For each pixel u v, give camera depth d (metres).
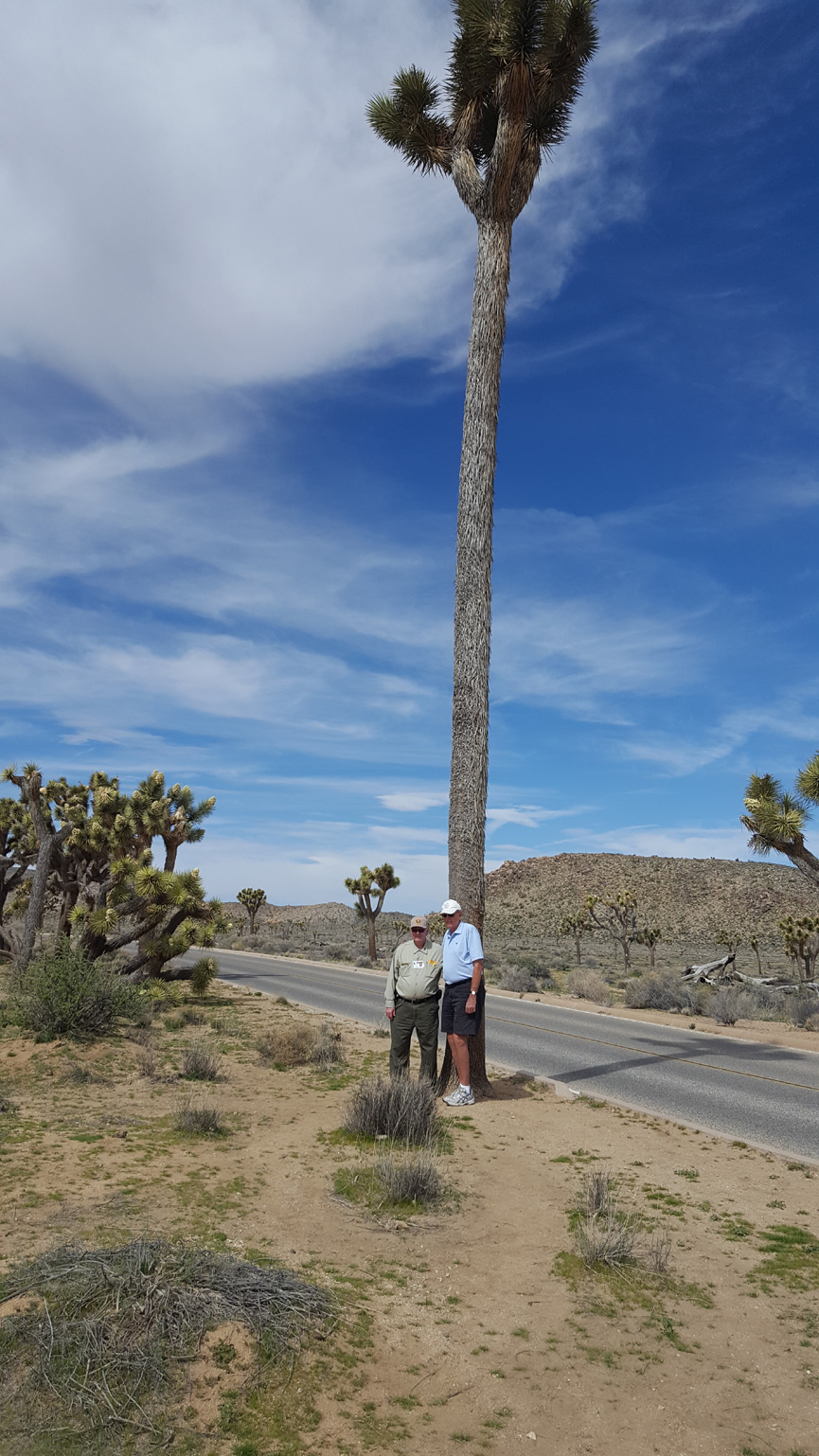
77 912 18.58
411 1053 12.67
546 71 10.07
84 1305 3.56
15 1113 7.79
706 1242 5.23
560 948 65.50
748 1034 16.05
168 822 20.44
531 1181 6.38
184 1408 3.14
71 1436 2.92
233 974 28.44
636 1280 4.66
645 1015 19.31
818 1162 7.07
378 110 10.92
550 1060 12.66
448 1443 3.15
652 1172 6.75
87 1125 7.52
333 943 57.16
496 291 10.56
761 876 99.88
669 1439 3.25
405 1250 5.01
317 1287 4.13
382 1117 7.54
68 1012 11.59
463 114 10.83
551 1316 4.22
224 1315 3.66
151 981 18.58
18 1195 5.43
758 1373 3.74
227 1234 4.98
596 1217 5.46
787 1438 3.28
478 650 10.09
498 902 107.62
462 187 10.80
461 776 9.93
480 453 10.35
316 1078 10.39
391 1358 3.70
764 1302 4.42
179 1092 9.21
